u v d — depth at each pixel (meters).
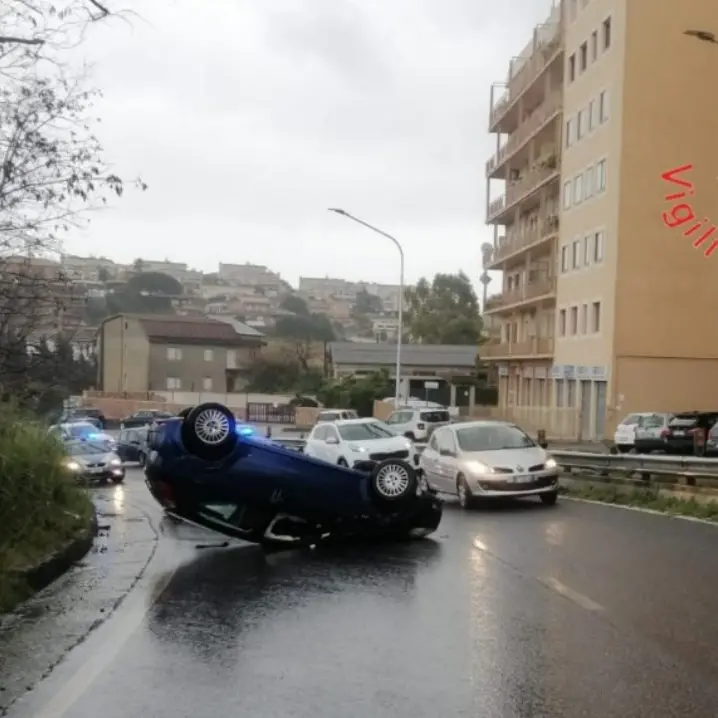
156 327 83.94
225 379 84.50
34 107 11.42
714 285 42.53
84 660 6.70
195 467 11.88
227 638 7.35
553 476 17.75
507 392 65.38
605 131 44.16
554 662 6.53
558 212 51.78
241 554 12.09
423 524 12.96
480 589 9.21
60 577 10.10
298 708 5.61
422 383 79.38
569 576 9.79
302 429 55.22
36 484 11.39
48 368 13.30
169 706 5.67
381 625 7.73
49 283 12.23
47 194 11.64
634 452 34.72
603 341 43.81
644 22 42.09
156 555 12.03
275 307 140.62
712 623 7.62
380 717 5.44
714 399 42.50
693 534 12.94
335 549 12.35
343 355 82.44
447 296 107.12
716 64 42.25
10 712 5.57
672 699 5.73
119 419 66.25
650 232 42.31
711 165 42.31
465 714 5.48
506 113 62.16
